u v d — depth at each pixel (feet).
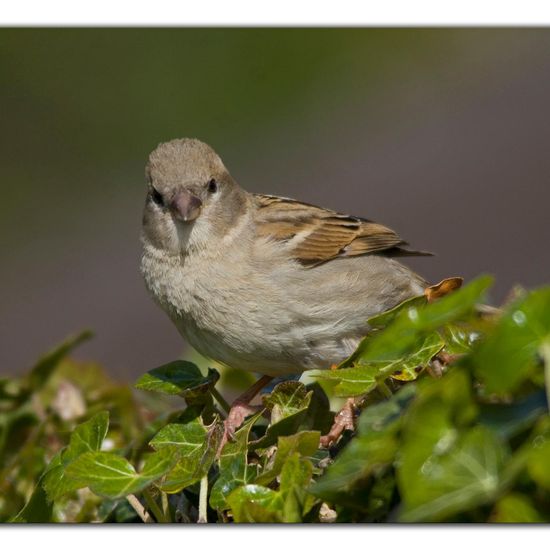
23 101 75.31
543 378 13.64
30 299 67.51
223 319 29.60
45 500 19.25
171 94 76.02
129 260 69.56
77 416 26.43
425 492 12.47
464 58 82.79
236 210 30.71
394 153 76.07
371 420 14.26
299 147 76.07
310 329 29.94
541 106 76.02
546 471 11.89
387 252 33.27
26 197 73.15
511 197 68.39
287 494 16.21
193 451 18.90
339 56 80.89
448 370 15.76
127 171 74.49
